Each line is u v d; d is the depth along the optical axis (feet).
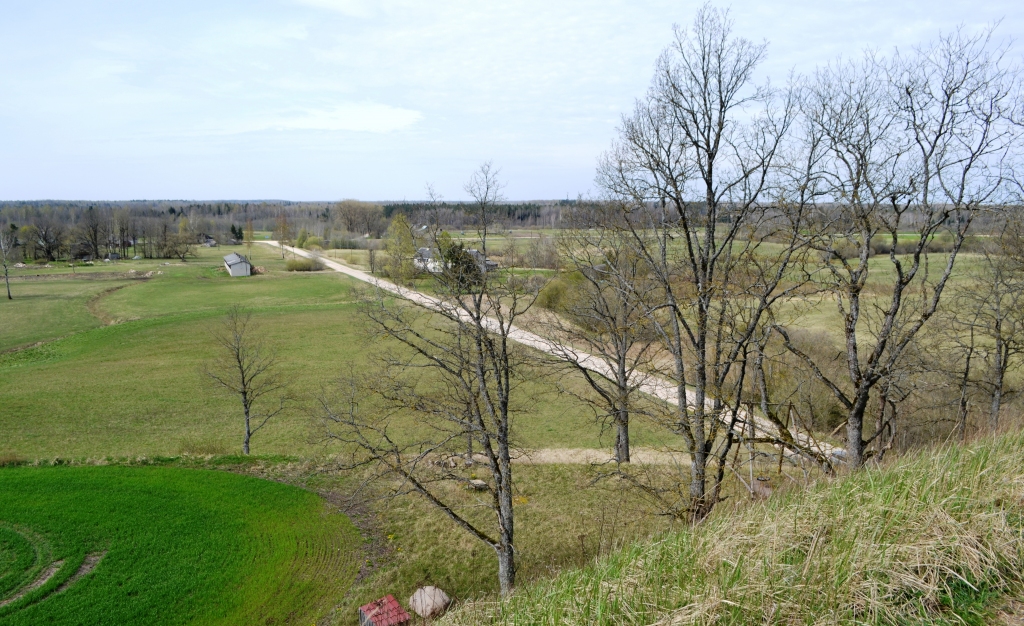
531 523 67.56
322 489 76.95
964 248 75.51
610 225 65.46
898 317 70.23
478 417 51.93
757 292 49.42
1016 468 22.77
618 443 84.79
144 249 457.27
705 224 52.37
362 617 50.80
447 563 60.18
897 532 19.92
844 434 82.43
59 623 50.78
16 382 132.36
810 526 21.12
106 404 119.24
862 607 17.03
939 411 76.74
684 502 49.06
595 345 82.89
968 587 17.85
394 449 54.54
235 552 62.18
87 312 215.92
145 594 55.11
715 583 18.80
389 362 58.49
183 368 143.33
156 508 70.44
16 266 364.38
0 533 63.82
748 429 56.44
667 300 53.21
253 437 103.55
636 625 18.02
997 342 69.92
